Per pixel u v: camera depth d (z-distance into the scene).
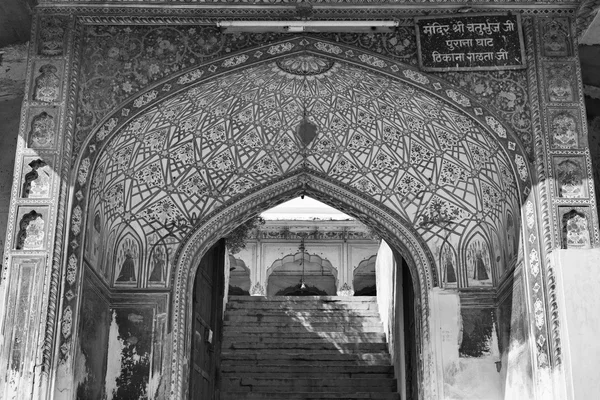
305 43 5.22
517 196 5.15
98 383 5.45
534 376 4.81
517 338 5.27
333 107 5.79
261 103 5.73
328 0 5.16
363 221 6.28
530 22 5.18
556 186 4.84
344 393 7.61
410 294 6.50
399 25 5.22
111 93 5.11
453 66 5.13
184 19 5.18
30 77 5.00
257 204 6.13
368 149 5.96
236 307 9.74
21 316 4.54
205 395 6.59
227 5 5.16
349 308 9.75
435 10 5.18
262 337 8.93
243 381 7.88
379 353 8.49
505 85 5.14
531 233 4.91
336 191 6.13
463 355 5.79
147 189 5.88
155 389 5.64
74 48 5.08
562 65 5.09
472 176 5.74
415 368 6.21
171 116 5.48
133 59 5.17
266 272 11.35
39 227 4.70
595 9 5.23
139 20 5.16
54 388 4.52
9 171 5.82
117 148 5.34
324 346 8.66
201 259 6.30
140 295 5.84
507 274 5.52
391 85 5.35
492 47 5.14
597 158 6.05
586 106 6.17
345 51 5.21
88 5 5.14
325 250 11.49
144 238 5.97
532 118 5.03
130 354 5.71
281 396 7.67
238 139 5.91
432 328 5.86
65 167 4.84
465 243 6.01
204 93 5.39
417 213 6.07
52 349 4.54
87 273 5.16
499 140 5.09
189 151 5.84
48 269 4.61
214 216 6.06
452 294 5.92
